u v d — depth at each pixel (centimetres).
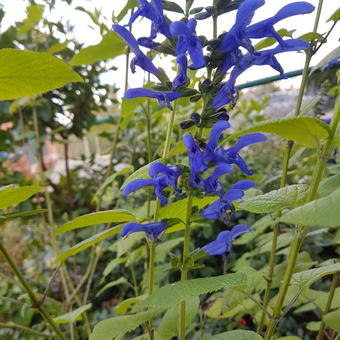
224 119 22
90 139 98
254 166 75
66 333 60
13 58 18
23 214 24
